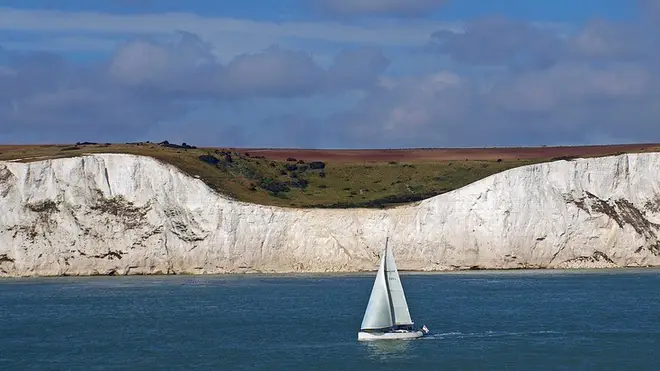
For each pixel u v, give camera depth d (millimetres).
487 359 113625
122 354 118938
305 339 128125
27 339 131250
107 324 144625
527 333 132125
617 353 117438
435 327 137500
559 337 129125
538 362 112062
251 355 117125
